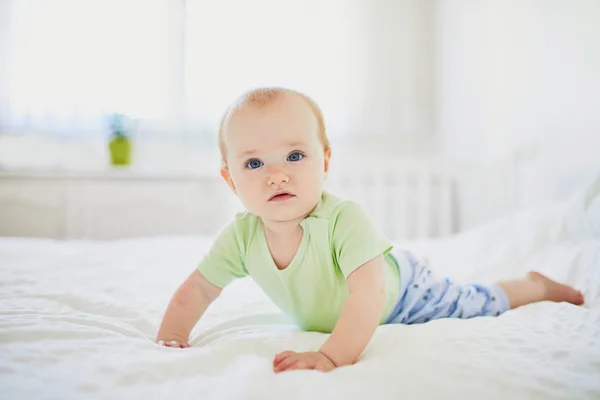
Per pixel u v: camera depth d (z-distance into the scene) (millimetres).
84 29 2545
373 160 2760
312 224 834
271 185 792
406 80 2738
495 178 2141
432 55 2760
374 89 2721
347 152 2746
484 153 2287
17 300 963
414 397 550
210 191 2490
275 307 1054
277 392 554
